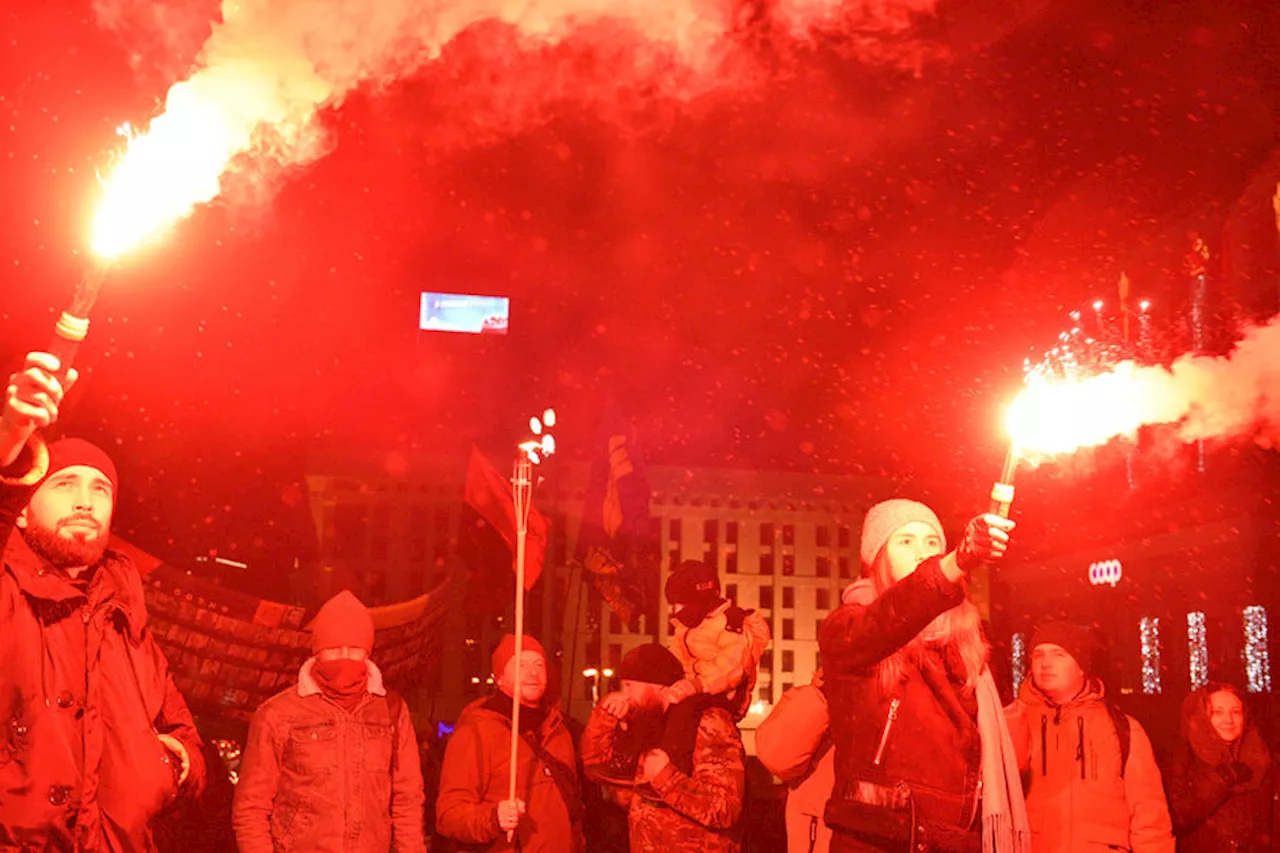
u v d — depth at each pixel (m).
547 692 6.38
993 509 3.30
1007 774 3.86
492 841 5.69
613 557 12.62
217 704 6.67
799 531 69.62
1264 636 27.73
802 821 4.67
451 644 58.50
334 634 5.27
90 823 3.50
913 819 3.67
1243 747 6.52
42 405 2.34
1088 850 5.44
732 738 5.49
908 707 3.76
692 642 5.98
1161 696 32.03
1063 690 5.62
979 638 3.94
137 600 3.92
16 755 3.40
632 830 5.39
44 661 3.51
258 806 5.05
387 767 5.29
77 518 3.68
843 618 3.86
